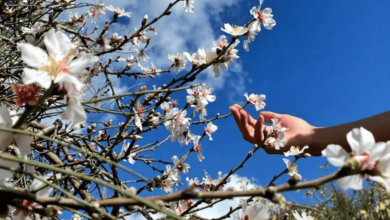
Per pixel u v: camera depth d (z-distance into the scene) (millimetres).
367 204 1128
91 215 215
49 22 647
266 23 537
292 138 596
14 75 624
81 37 669
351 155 208
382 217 1109
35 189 235
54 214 225
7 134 238
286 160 570
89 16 807
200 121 671
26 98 226
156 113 645
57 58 238
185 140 681
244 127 619
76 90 232
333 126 572
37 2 704
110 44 687
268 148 608
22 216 246
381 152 205
